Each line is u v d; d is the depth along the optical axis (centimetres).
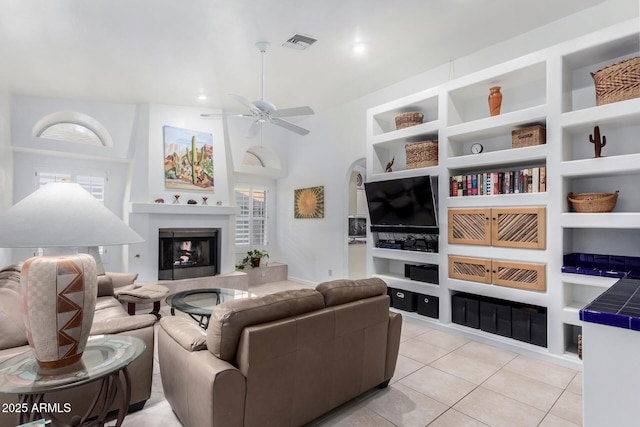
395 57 393
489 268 338
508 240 324
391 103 435
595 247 308
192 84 444
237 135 620
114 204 535
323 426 203
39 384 142
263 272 650
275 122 395
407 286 417
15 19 276
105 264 526
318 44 355
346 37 344
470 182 358
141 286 402
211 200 557
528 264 311
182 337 192
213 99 508
